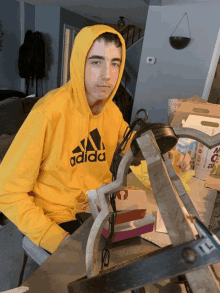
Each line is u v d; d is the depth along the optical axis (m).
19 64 5.79
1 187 0.84
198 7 2.94
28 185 0.87
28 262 1.42
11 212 0.83
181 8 3.02
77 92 0.92
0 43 5.62
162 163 0.27
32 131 0.84
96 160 1.05
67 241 0.62
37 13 5.98
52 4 5.42
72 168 0.97
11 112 3.22
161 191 0.26
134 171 0.93
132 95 7.38
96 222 0.37
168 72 3.33
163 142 0.32
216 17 2.91
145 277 0.25
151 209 0.78
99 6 4.87
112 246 0.61
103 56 0.83
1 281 1.28
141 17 5.28
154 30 3.23
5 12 5.50
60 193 0.96
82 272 0.52
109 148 1.16
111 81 0.90
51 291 0.47
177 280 0.45
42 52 5.80
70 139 0.94
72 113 0.93
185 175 0.87
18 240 1.08
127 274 0.26
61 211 0.95
